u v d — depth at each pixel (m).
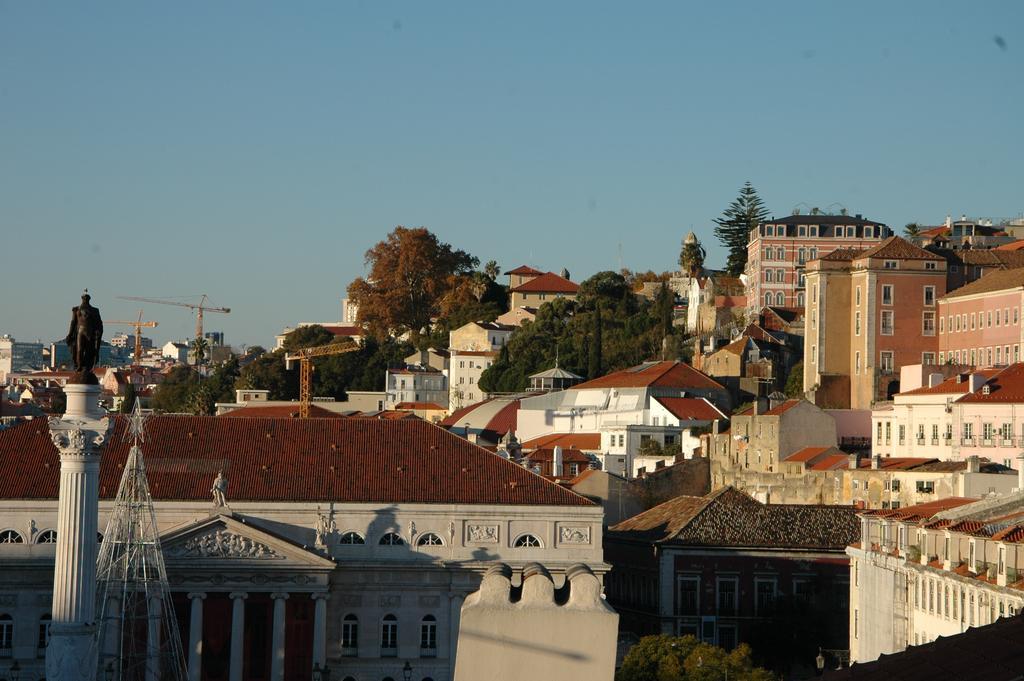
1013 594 153.12
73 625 150.38
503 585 52.28
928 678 75.06
